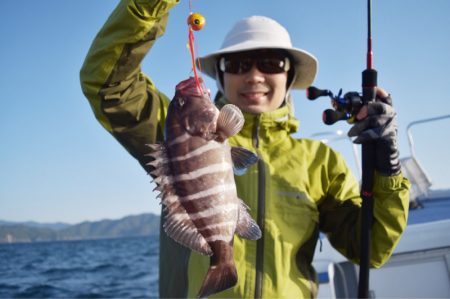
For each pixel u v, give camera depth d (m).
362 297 0.76
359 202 0.86
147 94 0.75
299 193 0.80
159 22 0.66
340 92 0.77
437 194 1.56
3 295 3.71
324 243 1.11
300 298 0.74
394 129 0.75
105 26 0.66
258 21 0.91
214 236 0.54
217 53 0.87
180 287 0.76
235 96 0.86
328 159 0.87
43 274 5.66
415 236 1.05
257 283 0.72
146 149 0.75
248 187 0.79
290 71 0.95
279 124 0.86
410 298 1.03
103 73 0.67
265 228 0.76
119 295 3.73
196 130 0.56
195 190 0.55
